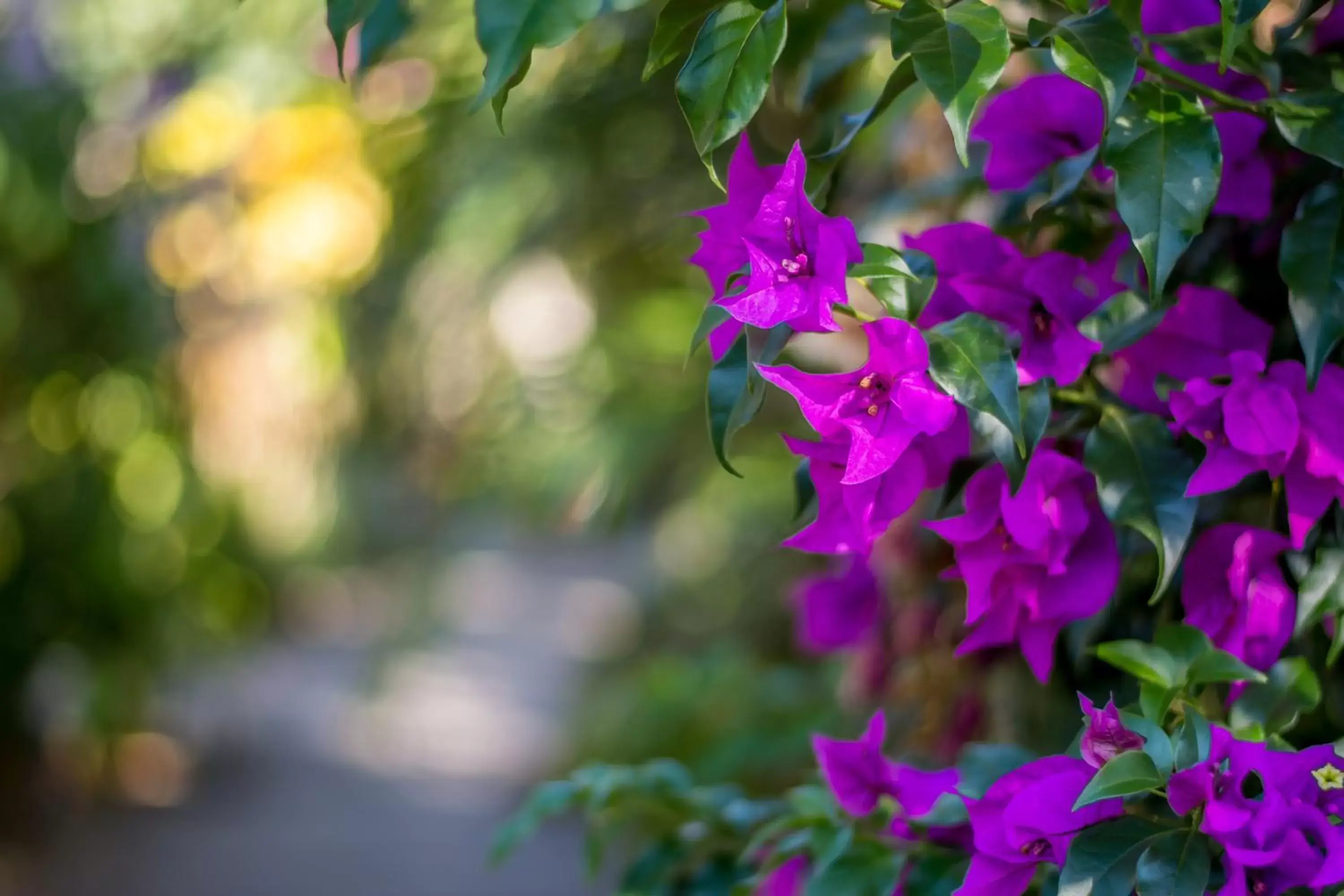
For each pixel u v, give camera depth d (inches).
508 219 113.0
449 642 313.3
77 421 183.8
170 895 173.6
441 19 79.2
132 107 151.3
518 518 198.2
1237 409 45.3
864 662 59.4
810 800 50.9
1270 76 46.4
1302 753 43.9
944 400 44.5
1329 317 45.1
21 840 186.5
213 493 205.3
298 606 310.8
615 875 161.6
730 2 44.9
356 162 147.2
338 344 179.2
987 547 46.3
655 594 194.4
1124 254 47.6
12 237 164.2
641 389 134.0
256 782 216.7
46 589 187.2
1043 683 46.9
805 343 57.7
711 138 44.6
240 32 110.0
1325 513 47.0
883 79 67.3
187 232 178.9
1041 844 45.1
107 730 200.8
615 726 168.9
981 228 46.7
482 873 180.9
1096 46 44.6
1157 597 45.6
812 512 48.2
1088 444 46.0
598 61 84.5
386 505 292.5
